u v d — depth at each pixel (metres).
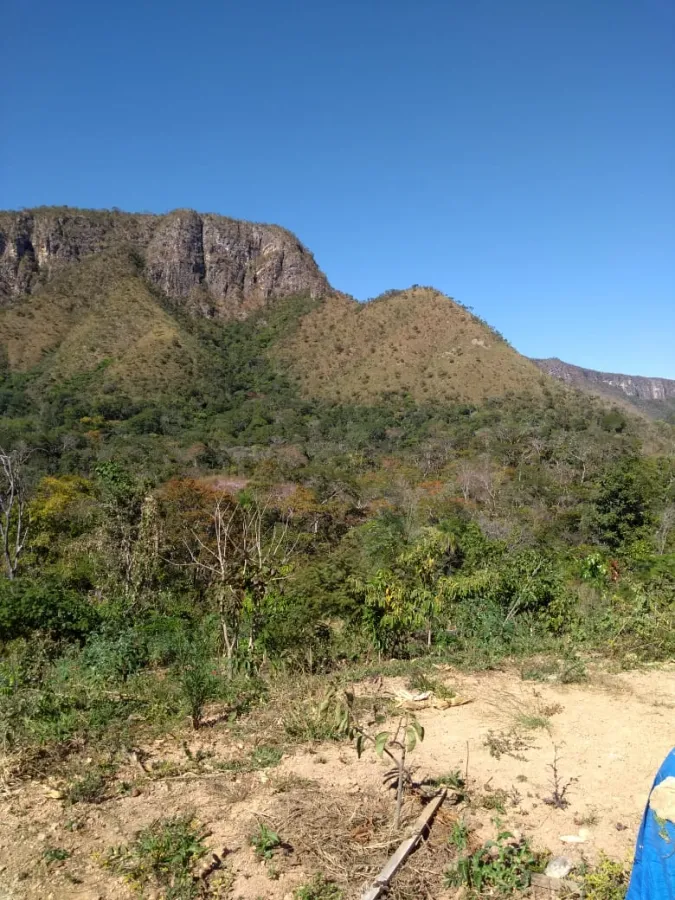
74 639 8.45
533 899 2.59
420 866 2.79
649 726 4.20
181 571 12.91
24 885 2.72
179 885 2.69
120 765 3.92
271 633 6.35
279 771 3.73
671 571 10.13
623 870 2.66
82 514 19.45
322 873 2.76
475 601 7.14
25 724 4.38
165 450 49.84
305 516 26.59
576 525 24.89
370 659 6.41
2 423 59.41
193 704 4.58
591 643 6.31
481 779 3.53
